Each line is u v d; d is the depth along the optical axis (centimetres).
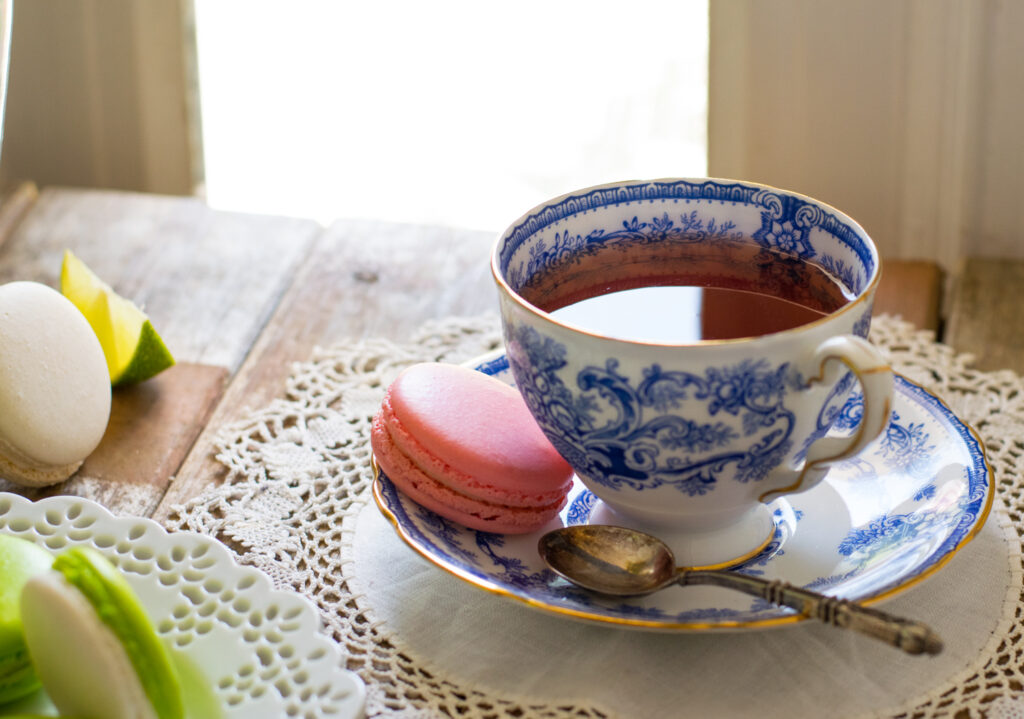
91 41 109
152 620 53
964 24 85
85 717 50
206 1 149
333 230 76
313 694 51
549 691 53
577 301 57
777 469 54
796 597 52
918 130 92
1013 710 52
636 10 149
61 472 61
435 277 73
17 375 59
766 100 97
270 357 67
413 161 155
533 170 154
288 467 61
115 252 74
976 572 56
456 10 150
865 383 51
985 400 64
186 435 63
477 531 57
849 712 52
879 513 57
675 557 56
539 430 57
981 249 92
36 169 117
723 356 52
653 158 153
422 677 54
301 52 153
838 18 91
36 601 50
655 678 53
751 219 59
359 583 57
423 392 57
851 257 56
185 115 112
